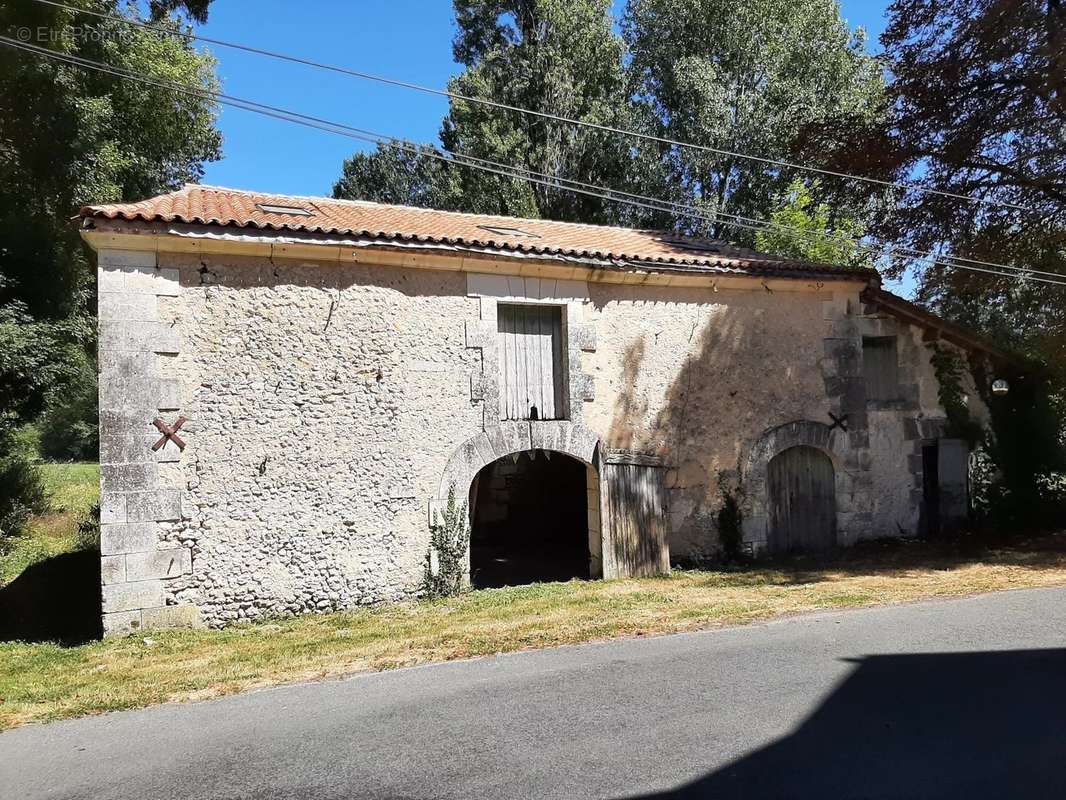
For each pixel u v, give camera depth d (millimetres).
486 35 26031
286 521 7973
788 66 22594
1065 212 12453
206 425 7684
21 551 11992
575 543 13797
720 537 10422
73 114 11508
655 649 6117
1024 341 13242
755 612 7383
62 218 11422
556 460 14422
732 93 22375
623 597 8445
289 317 8094
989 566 9805
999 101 12047
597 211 23812
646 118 24141
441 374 8812
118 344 7371
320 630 7266
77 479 20812
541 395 9562
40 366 9461
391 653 6297
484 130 22875
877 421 11445
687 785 3664
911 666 5457
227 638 7059
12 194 10930
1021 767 3779
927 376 11852
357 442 8336
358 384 8375
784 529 10930
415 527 8602
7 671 6074
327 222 8500
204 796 3684
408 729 4492
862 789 3588
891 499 11508
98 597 9180
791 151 14133
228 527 7719
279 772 3936
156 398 7496
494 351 9109
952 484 11930
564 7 24203
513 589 9094
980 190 12836
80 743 4434
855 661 5602
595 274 9656
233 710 4953
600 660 5840
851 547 11156
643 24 25078
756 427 10641
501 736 4340
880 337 11586
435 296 8844
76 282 11016
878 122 13281
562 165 23453
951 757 3914
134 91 14703
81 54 12695
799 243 19312
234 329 7852
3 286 9586
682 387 10242
